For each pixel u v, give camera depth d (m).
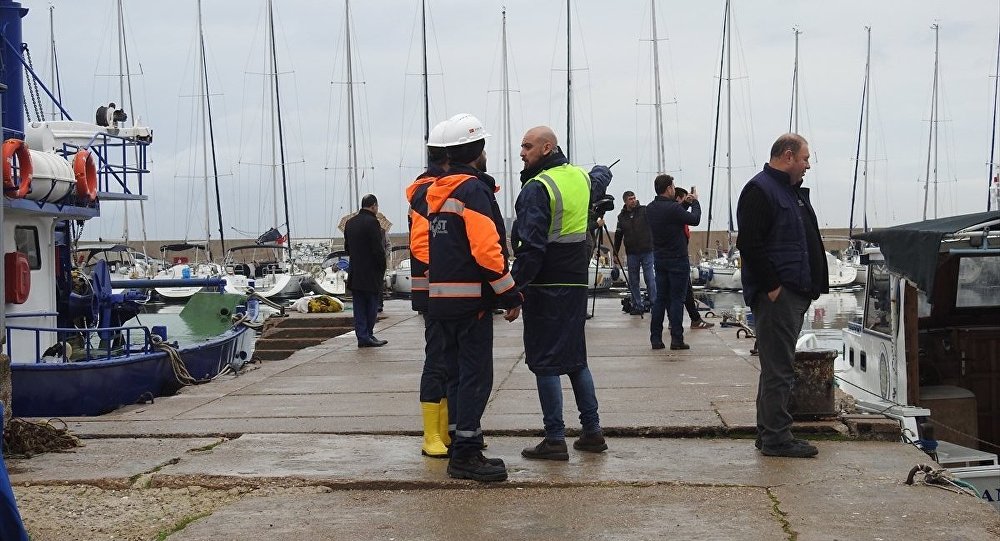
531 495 5.92
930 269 8.19
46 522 5.51
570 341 6.61
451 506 5.72
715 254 52.34
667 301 12.57
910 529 5.12
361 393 9.89
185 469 6.59
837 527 5.17
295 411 8.85
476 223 5.99
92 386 10.36
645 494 5.88
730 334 14.24
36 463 6.85
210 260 49.16
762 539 5.01
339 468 6.56
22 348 11.49
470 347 6.17
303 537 5.18
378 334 16.06
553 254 6.52
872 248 9.42
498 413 8.41
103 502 5.93
